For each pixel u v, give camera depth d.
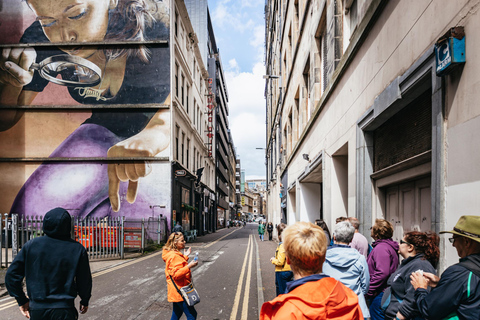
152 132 20.00
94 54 20.50
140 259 12.57
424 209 4.17
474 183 2.71
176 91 22.70
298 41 13.90
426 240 2.67
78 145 19.86
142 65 20.50
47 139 19.84
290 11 17.16
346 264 2.90
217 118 50.56
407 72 3.95
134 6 20.86
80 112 20.11
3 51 20.30
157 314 5.65
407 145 4.54
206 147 38.84
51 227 2.96
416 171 4.16
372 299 3.48
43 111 20.02
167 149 19.89
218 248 17.31
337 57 7.75
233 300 6.71
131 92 20.30
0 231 8.89
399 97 4.23
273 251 15.80
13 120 19.91
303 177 13.42
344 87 7.15
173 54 21.00
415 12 3.87
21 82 20.12
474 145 2.73
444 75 3.16
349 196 6.74
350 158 6.67
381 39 4.99
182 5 23.19
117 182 19.62
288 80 18.28
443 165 3.21
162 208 19.39
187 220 26.19
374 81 5.30
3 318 5.54
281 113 22.41
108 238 13.31
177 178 21.66
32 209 19.33
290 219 19.19
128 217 19.33
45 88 20.11
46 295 2.79
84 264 3.05
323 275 1.69
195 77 31.58
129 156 19.81
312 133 11.27
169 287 4.21
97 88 20.27
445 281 1.95
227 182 72.56
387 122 5.32
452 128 3.08
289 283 1.72
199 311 5.94
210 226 41.59
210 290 7.60
